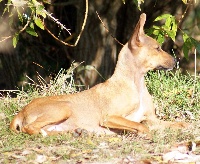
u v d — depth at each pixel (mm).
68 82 16438
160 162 10586
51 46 20109
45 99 12773
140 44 12695
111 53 18578
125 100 12594
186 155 10820
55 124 12625
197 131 12422
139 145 11422
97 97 12727
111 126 12477
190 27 18328
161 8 18438
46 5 19828
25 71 19906
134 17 18516
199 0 18172
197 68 18359
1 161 10750
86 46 18453
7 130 12602
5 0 18438
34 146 11547
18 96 15328
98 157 10812
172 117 13945
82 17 18297
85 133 12211
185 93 14805
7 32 19172
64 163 10586
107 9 18281
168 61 12820
